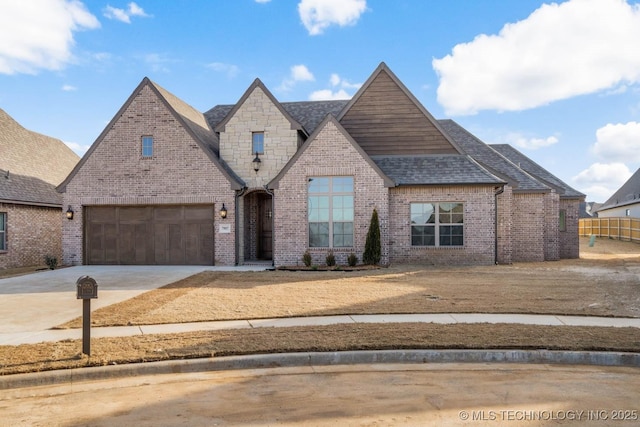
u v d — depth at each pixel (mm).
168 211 20531
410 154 21234
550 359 7500
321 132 19297
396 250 19812
